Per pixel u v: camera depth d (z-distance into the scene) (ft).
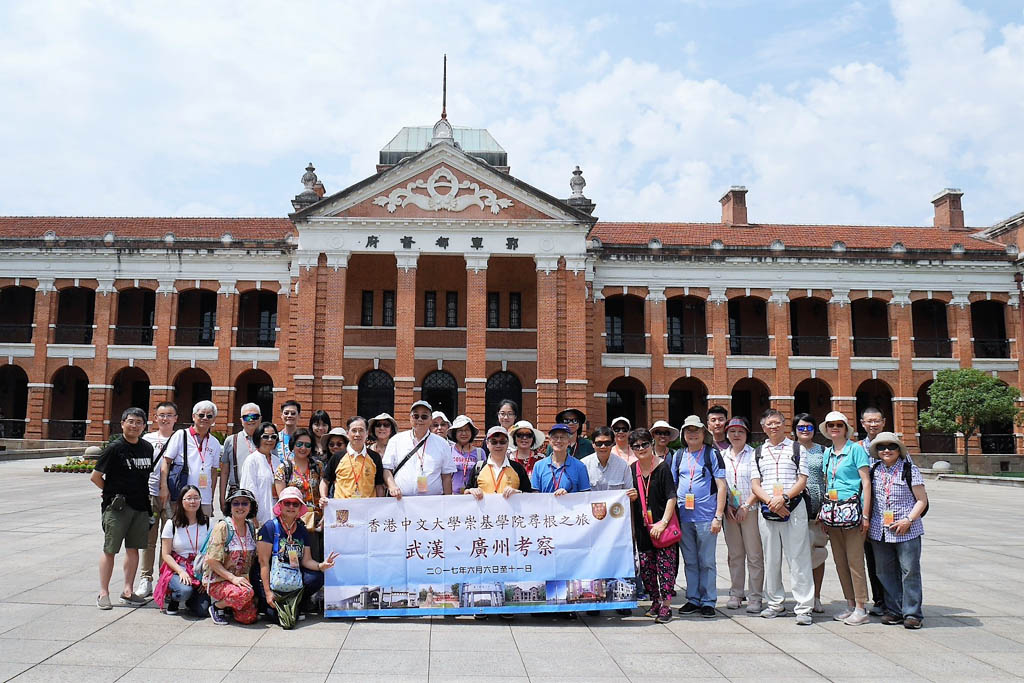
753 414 132.87
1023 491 90.53
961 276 126.93
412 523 29.96
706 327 126.31
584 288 110.32
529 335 121.60
